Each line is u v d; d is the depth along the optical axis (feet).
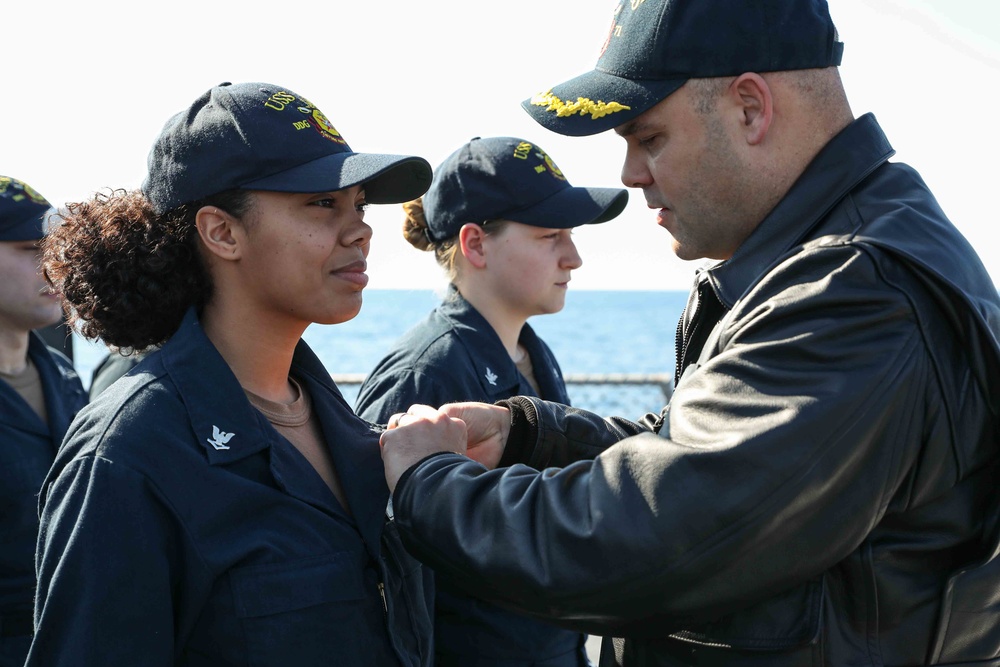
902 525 4.65
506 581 4.72
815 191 5.03
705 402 4.59
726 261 5.27
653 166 5.37
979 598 4.69
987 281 4.86
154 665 4.55
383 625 5.30
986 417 4.58
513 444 6.09
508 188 9.21
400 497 5.19
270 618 4.78
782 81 5.04
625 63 5.22
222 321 5.37
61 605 4.45
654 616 4.57
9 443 9.47
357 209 5.70
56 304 10.31
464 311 9.30
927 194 5.08
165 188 5.13
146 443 4.70
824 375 4.39
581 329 270.87
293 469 5.23
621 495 4.51
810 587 4.63
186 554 4.67
